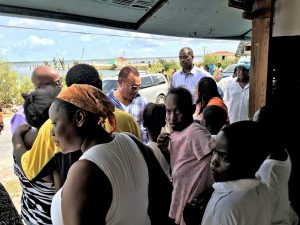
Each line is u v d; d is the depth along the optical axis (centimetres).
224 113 273
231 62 2711
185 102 201
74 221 104
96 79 187
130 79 280
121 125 206
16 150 171
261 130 132
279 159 161
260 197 131
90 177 106
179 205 201
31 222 178
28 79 1318
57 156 152
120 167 115
